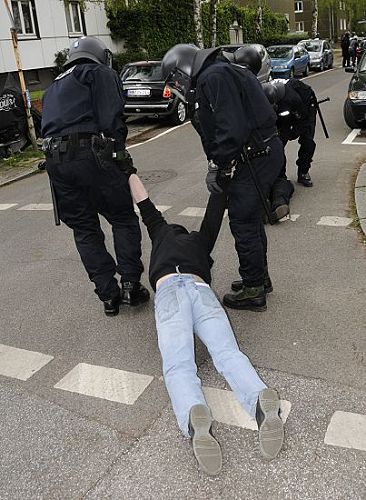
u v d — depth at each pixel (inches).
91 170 149.5
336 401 123.6
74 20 828.6
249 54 182.1
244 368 113.4
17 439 119.6
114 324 165.6
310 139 279.4
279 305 168.1
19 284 201.2
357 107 424.8
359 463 105.9
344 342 146.1
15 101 426.6
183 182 327.9
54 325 168.4
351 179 303.3
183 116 561.0
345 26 2516.0
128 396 131.3
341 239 217.9
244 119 136.8
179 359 115.0
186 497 101.4
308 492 100.3
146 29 903.1
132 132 529.0
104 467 110.0
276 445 105.3
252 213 153.4
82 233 163.0
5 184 366.9
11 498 104.0
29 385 138.6
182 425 107.5
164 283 127.1
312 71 1093.1
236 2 1341.0
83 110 148.1
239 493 101.3
